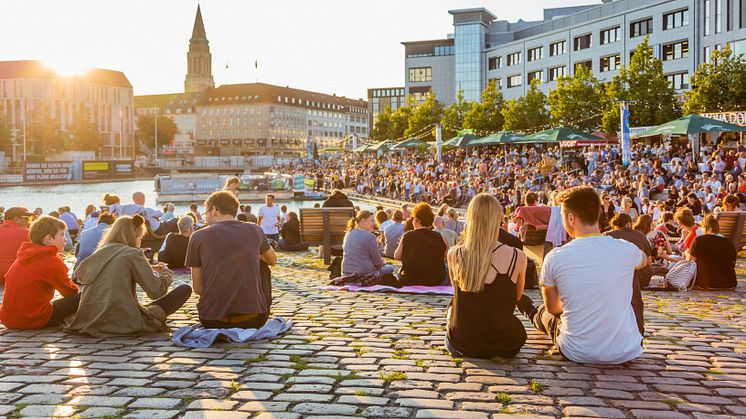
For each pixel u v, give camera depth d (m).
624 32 76.19
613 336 5.73
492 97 73.25
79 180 106.44
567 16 88.50
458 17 108.75
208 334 6.76
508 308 6.04
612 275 5.66
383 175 58.34
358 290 10.78
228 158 145.00
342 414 4.63
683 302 9.86
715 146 34.75
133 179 116.81
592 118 55.97
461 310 6.11
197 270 7.02
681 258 13.16
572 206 5.76
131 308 7.22
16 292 7.46
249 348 6.61
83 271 7.26
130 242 7.48
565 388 5.24
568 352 5.86
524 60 97.31
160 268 7.96
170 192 64.62
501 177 39.81
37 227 7.61
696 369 5.86
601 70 80.88
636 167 31.91
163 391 5.20
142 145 192.75
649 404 4.88
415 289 10.57
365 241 11.33
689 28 66.12
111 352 6.47
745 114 33.31
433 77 131.38
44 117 147.00
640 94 49.50
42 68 173.25
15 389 5.27
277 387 5.26
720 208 21.09
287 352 6.43
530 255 13.42
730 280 11.06
